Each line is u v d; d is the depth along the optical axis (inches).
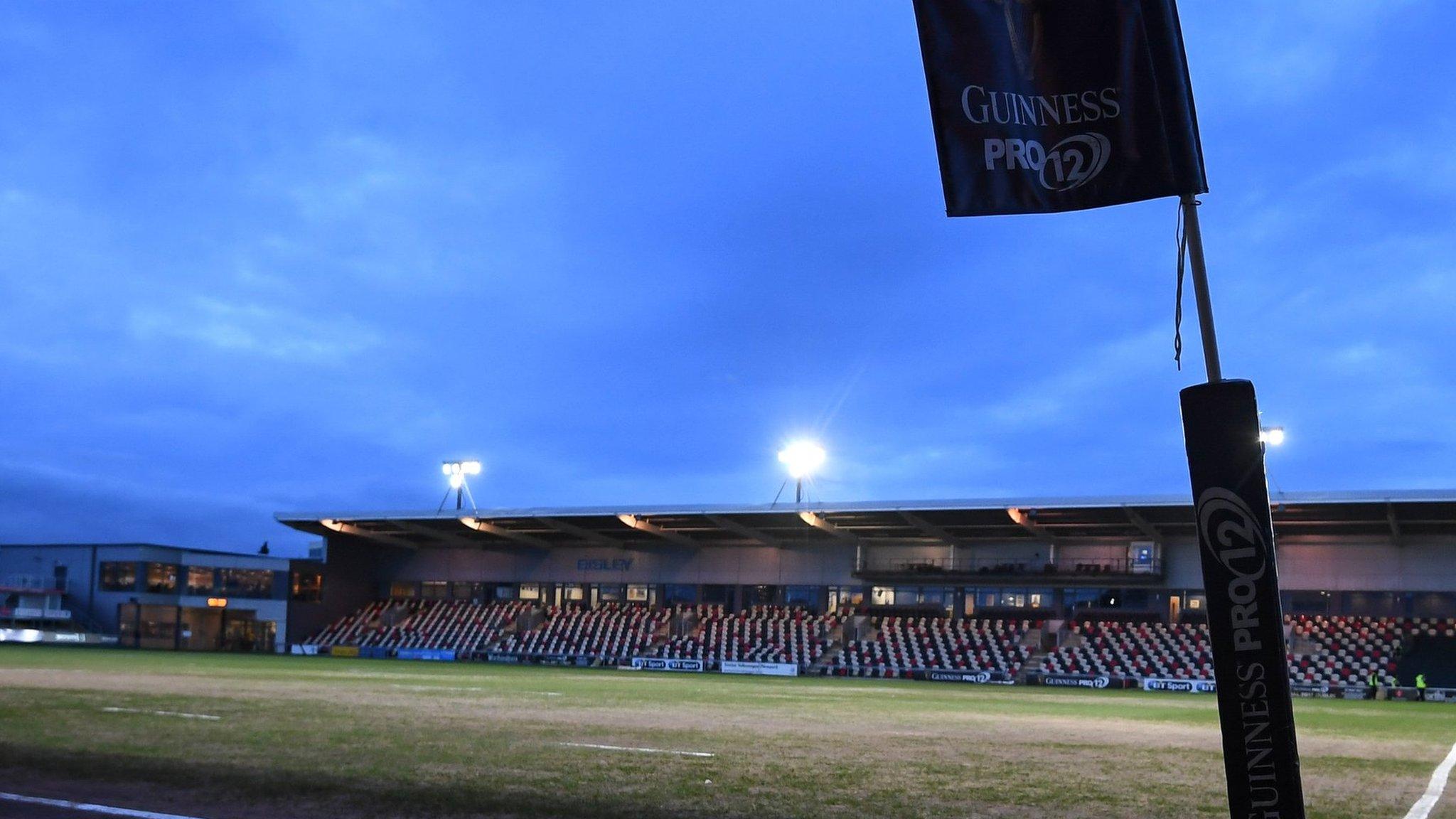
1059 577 2536.9
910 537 2733.8
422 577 3356.3
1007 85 272.7
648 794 456.8
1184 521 2352.4
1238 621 243.0
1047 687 2160.4
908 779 533.3
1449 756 740.7
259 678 1419.8
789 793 472.7
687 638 2824.8
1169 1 271.1
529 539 3129.9
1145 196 266.2
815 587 2866.6
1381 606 2288.4
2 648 2480.3
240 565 3235.7
